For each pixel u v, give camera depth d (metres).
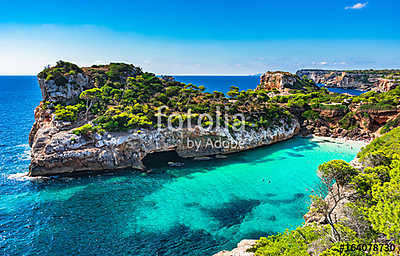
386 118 92.00
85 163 61.88
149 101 90.44
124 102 84.69
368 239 24.38
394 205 22.48
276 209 45.31
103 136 65.56
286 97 124.00
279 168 66.56
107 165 63.53
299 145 88.12
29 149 77.50
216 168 66.50
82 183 55.69
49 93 76.06
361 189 28.22
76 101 80.81
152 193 51.66
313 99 121.38
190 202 48.06
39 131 65.06
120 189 53.25
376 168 31.27
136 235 37.81
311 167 67.31
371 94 118.19
